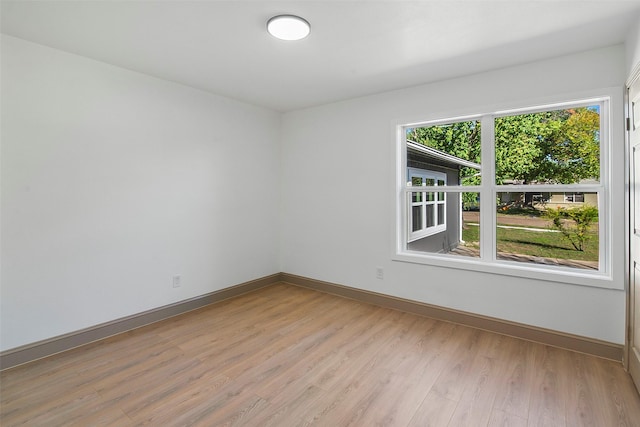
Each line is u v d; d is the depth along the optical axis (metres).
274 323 3.17
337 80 3.20
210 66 2.87
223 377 2.25
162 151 3.22
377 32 2.25
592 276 2.54
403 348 2.66
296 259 4.44
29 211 2.43
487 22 2.12
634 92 2.13
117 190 2.90
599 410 1.90
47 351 2.51
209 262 3.68
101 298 2.82
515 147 2.96
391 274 3.58
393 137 3.52
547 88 2.67
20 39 2.36
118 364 2.40
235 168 3.93
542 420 1.82
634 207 2.19
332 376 2.26
